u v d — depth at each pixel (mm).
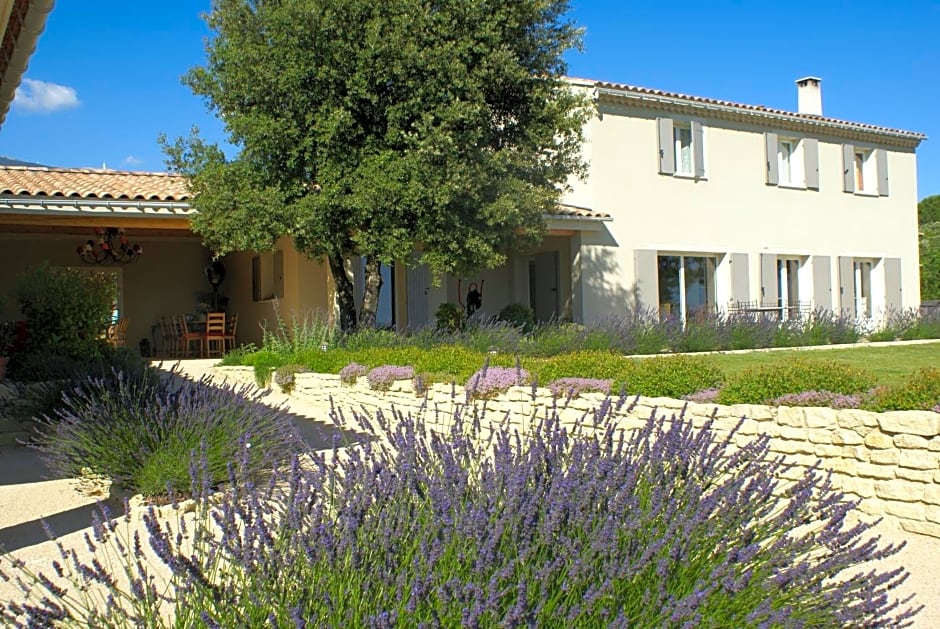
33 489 6301
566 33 12820
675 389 7348
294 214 11211
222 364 13641
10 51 5977
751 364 12031
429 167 11086
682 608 2314
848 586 2797
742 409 6145
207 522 3318
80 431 6199
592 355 8734
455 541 2615
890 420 5164
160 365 8633
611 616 2480
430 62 11273
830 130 20328
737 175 18766
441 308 15492
